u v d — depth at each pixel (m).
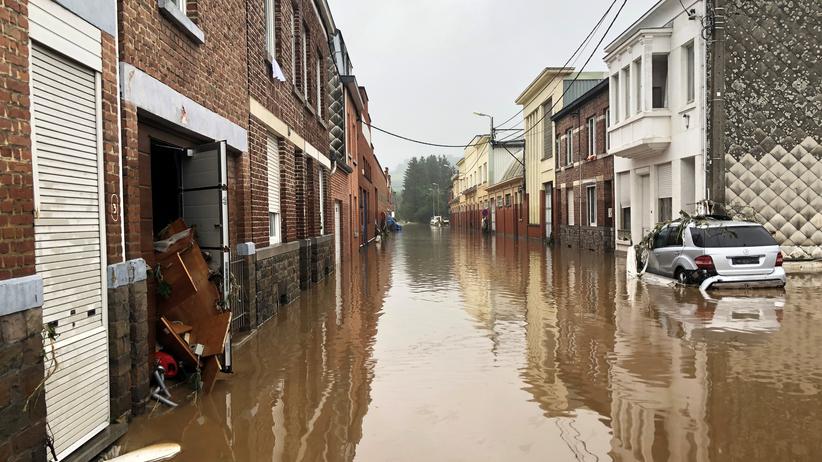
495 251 25.77
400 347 7.51
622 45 17.48
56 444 3.85
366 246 31.00
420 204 120.81
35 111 3.78
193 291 6.04
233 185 8.20
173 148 6.59
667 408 5.07
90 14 4.36
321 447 4.38
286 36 11.34
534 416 4.94
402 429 4.71
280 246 10.38
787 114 14.27
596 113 22.83
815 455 4.09
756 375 5.96
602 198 22.30
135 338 4.89
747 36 14.16
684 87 15.67
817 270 14.15
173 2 6.32
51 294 3.88
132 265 4.84
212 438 4.57
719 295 10.98
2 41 3.44
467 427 4.72
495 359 6.84
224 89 7.54
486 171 52.06
